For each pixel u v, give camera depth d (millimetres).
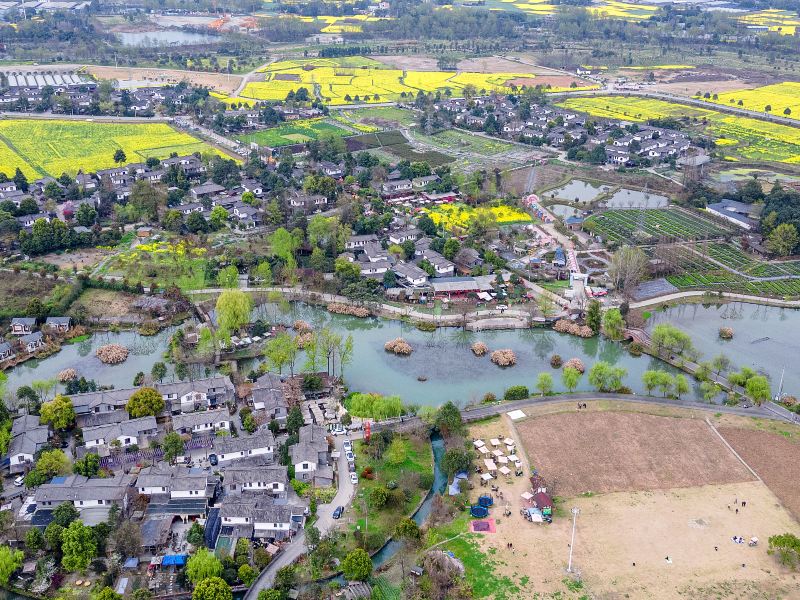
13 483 174875
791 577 151500
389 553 159375
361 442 193875
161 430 194375
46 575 147000
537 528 164250
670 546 159500
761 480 181375
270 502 166125
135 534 153500
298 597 144250
